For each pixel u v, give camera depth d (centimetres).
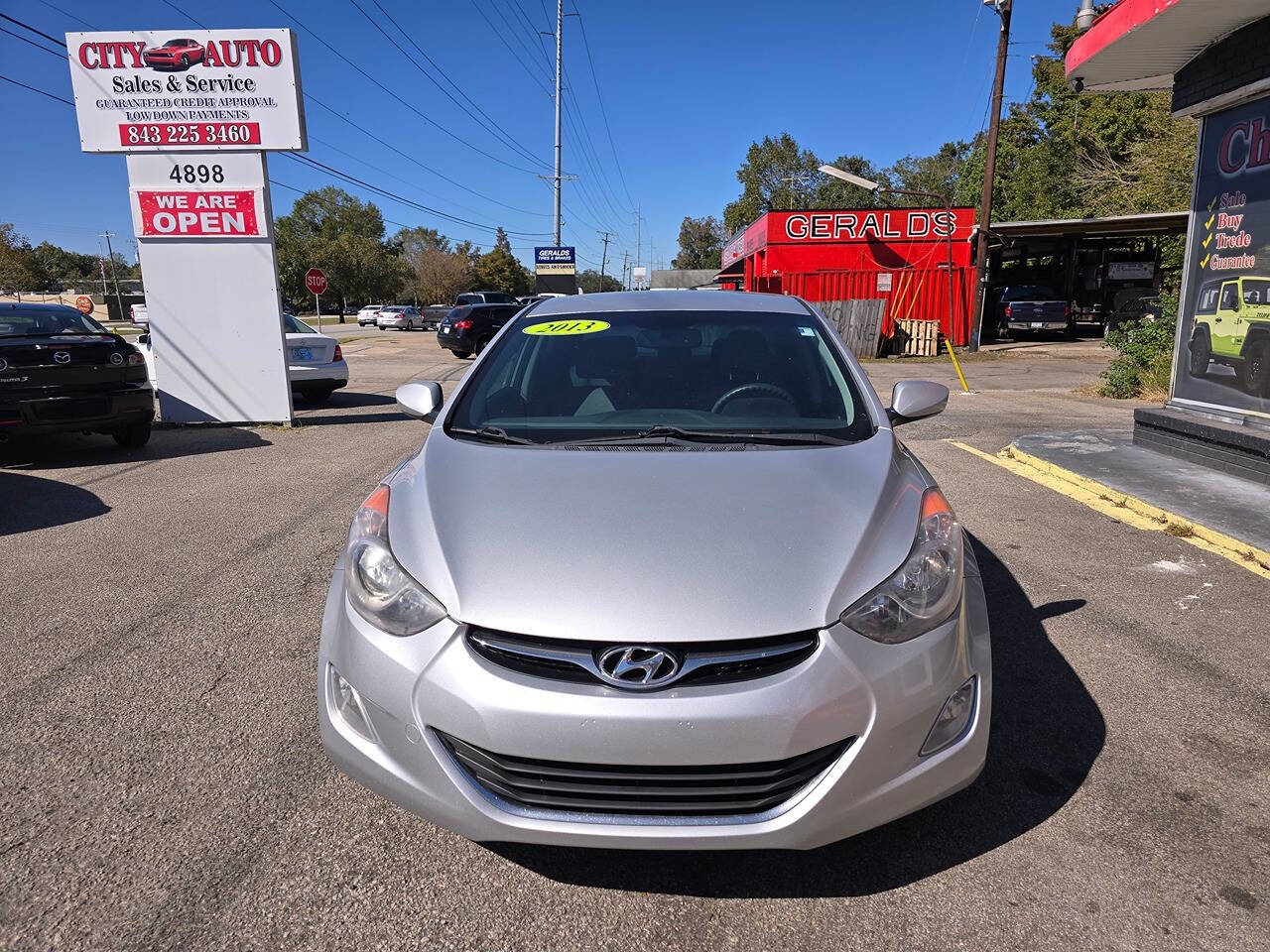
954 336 2284
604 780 199
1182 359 726
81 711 315
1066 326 2431
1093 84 795
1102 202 2800
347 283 7594
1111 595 418
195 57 913
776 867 232
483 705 199
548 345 352
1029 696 320
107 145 928
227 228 953
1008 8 2000
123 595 436
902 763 206
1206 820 247
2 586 451
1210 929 206
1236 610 399
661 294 399
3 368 720
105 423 776
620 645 197
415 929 209
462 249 11181
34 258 7838
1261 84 604
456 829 206
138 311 963
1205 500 561
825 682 198
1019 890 221
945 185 6225
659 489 245
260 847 239
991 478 675
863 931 208
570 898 220
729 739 193
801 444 286
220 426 995
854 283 2288
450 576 216
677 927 210
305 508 607
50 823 249
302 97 935
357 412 1150
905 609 212
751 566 212
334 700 229
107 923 210
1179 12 589
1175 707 311
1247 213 643
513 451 278
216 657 361
